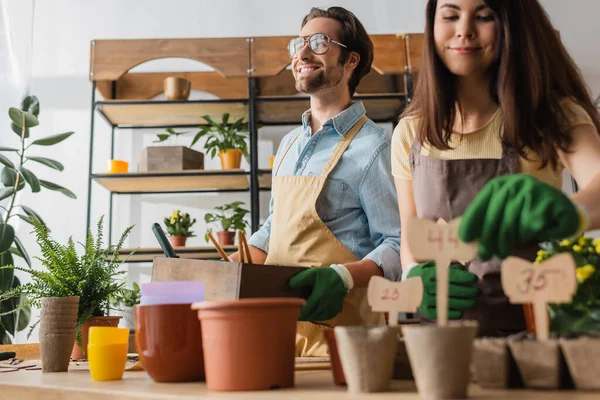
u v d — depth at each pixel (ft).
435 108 3.65
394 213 5.40
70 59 12.61
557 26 12.30
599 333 2.13
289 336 2.49
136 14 12.76
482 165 3.65
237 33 12.69
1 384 3.13
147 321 2.89
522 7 3.42
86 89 12.52
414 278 2.53
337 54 5.98
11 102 11.97
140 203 11.93
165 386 2.71
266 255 5.95
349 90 6.49
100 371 3.12
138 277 11.55
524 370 2.09
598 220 2.79
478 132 3.78
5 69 12.01
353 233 5.51
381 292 2.54
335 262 5.27
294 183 5.54
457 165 3.69
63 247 4.76
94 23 12.73
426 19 3.68
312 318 3.93
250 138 10.66
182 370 2.86
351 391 2.21
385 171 5.47
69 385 2.93
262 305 2.40
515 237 2.23
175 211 10.93
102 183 11.21
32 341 11.28
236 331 2.40
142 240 11.80
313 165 5.74
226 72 10.66
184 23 12.73
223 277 3.57
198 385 2.69
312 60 5.95
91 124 10.89
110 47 10.78
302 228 5.35
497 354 2.11
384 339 2.16
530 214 2.16
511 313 3.41
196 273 3.77
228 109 11.37
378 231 5.39
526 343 2.08
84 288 4.55
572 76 3.67
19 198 11.87
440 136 3.65
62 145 12.25
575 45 12.21
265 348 2.40
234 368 2.38
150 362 2.89
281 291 3.73
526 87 3.41
